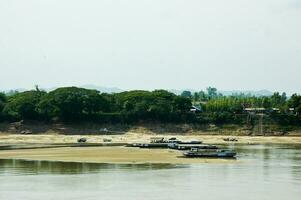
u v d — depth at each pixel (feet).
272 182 510.58
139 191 459.32
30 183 495.82
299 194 450.71
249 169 604.08
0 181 506.48
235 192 458.50
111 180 513.86
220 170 593.01
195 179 524.11
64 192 453.99
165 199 428.15
